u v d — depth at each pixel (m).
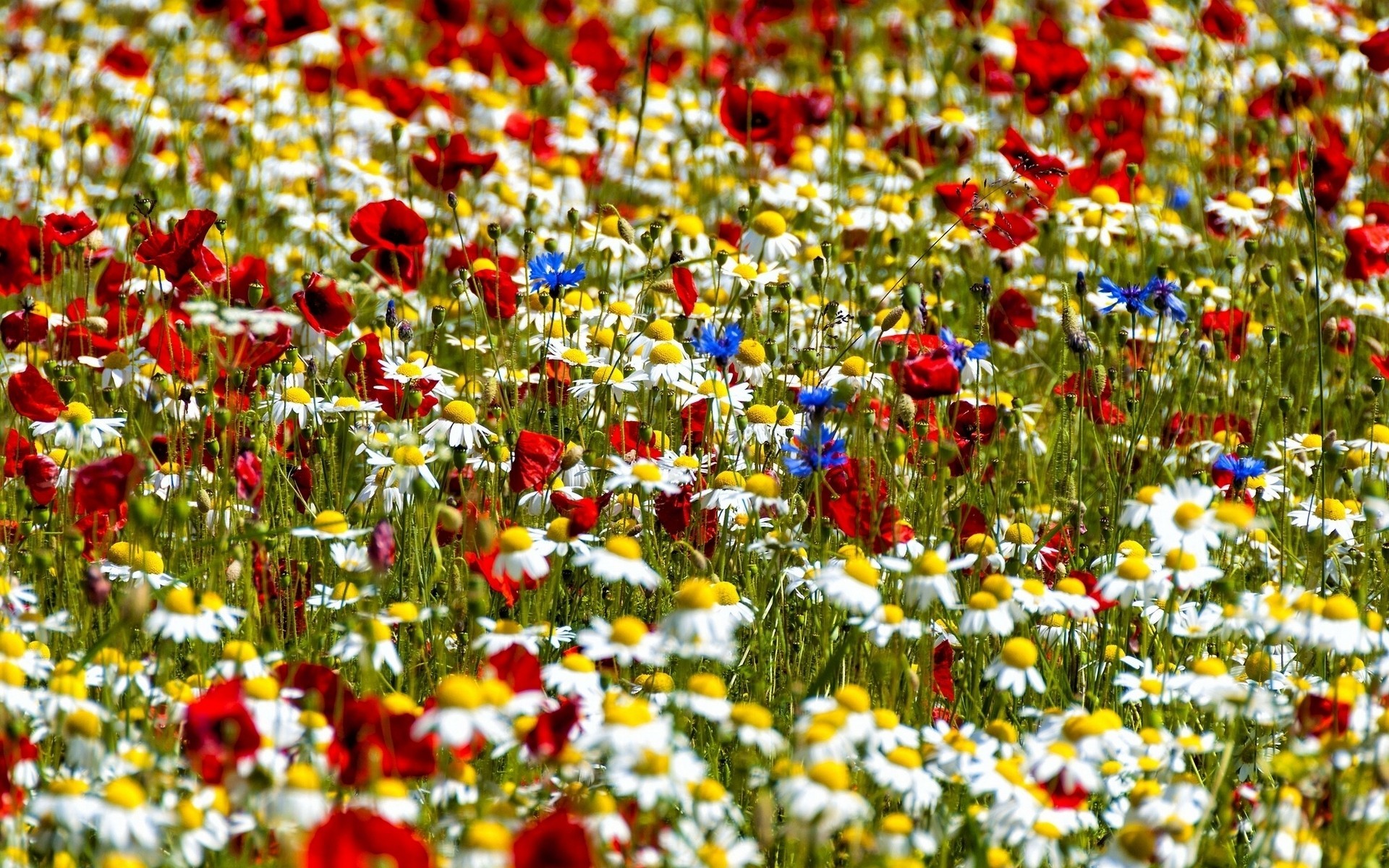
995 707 4.93
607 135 10.14
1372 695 4.39
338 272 8.73
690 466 5.54
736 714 4.02
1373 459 6.19
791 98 8.87
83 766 3.84
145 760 3.88
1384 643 4.43
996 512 5.68
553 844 3.19
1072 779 3.98
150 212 6.75
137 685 4.40
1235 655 5.19
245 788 3.62
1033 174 7.09
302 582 5.26
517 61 9.73
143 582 4.25
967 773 3.98
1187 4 13.59
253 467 4.92
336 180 9.49
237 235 9.28
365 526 5.57
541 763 4.55
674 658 5.16
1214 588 5.82
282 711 3.89
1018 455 6.48
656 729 3.69
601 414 6.64
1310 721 4.25
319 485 5.99
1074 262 8.78
